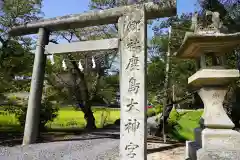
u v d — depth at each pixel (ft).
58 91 48.85
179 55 20.16
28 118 27.43
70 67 48.93
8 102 39.11
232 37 16.15
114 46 22.56
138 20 19.51
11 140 31.40
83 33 46.19
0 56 34.50
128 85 18.57
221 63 17.88
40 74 28.12
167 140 34.14
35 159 21.38
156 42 35.68
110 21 26.22
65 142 30.35
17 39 38.40
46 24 28.50
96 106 59.21
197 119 39.24
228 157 15.17
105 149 26.48
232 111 38.09
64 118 61.87
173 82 34.09
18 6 35.58
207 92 17.57
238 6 29.58
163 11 22.02
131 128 17.87
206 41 16.72
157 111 39.47
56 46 26.48
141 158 17.31
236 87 36.32
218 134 16.19
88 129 47.73
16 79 40.57
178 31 32.07
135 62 18.79
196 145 17.75
